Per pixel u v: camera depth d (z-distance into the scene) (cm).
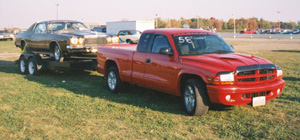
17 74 1212
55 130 535
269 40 3828
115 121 580
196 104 584
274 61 1489
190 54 640
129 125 557
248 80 568
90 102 724
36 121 585
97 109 662
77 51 1058
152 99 752
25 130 536
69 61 1102
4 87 916
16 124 568
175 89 639
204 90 584
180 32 688
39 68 1142
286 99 721
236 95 556
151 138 494
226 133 507
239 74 559
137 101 734
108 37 1123
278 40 3794
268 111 628
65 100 745
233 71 554
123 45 944
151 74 701
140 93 823
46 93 827
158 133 514
